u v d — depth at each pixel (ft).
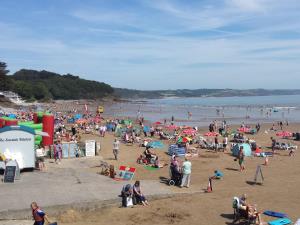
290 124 226.58
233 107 450.71
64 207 53.62
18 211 50.49
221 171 88.28
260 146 132.57
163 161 100.01
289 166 94.68
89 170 84.64
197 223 52.21
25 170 76.69
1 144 73.97
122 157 104.83
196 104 592.19
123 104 599.57
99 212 55.57
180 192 64.95
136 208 57.62
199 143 130.62
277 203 61.46
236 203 52.75
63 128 165.07
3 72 519.19
